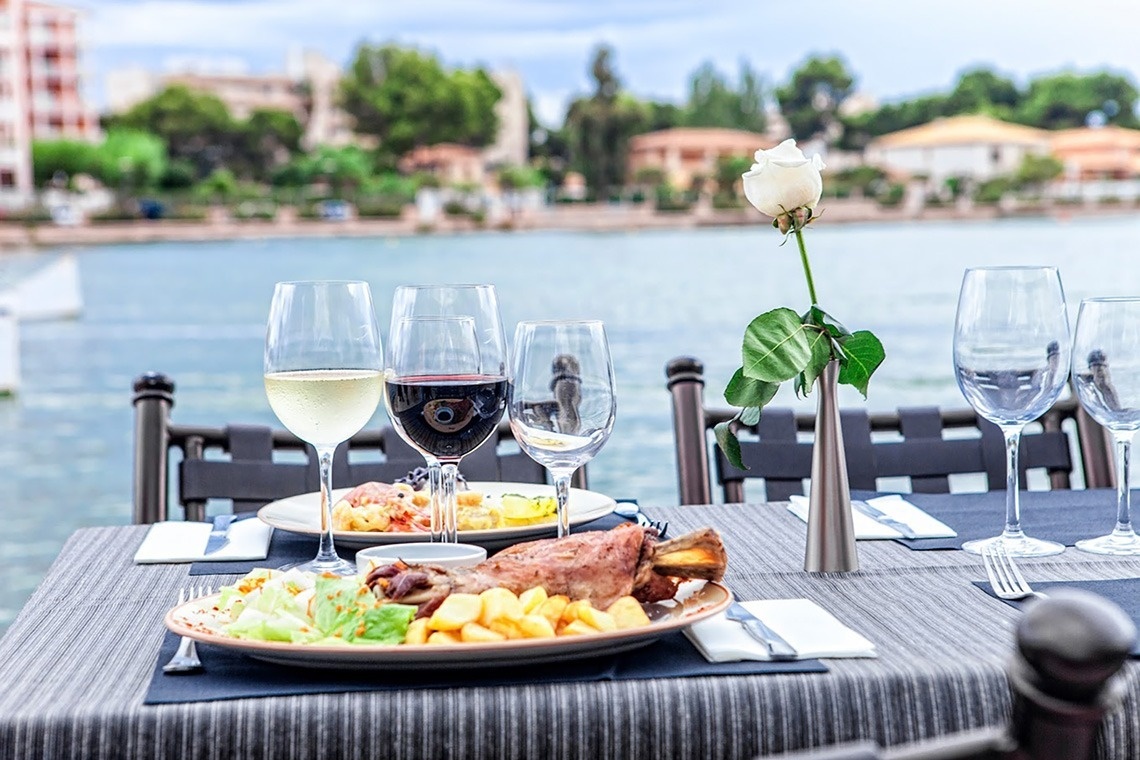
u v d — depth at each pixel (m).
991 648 0.69
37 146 43.94
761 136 53.91
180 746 0.61
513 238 34.78
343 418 0.85
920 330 10.59
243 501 1.23
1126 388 0.93
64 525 4.14
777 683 0.64
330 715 0.62
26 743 0.60
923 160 48.88
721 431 0.91
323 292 0.86
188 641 0.69
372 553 0.78
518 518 0.96
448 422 0.83
